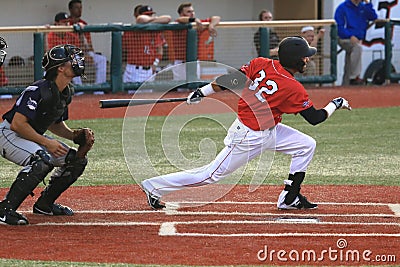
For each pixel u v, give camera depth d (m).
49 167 15.65
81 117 33.31
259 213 16.94
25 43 38.78
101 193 19.20
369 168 22.69
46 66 15.45
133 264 13.05
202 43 40.78
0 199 18.56
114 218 16.47
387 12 46.81
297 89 16.42
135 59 40.09
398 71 46.09
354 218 16.44
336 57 43.31
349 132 29.50
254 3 49.59
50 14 44.97
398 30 45.72
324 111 16.67
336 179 21.09
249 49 42.22
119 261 13.23
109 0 45.69
